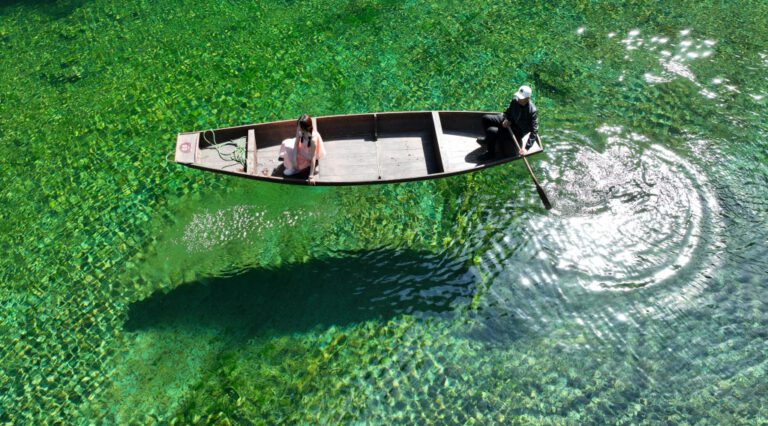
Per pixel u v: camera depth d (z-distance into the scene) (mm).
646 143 10539
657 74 11938
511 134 8352
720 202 9539
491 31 13461
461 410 7551
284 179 8211
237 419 7652
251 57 13305
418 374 7941
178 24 14492
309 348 8305
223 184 10586
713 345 7895
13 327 8820
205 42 13852
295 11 14594
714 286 8500
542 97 11680
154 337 8578
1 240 9984
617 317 8320
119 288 9219
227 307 8852
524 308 8547
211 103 12219
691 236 9117
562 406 7500
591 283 8734
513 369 7898
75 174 11008
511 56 12727
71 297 9148
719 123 10781
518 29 13445
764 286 8430
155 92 12609
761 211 9359
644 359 7859
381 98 12023
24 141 11758
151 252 9672
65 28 14773
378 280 9016
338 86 12391
